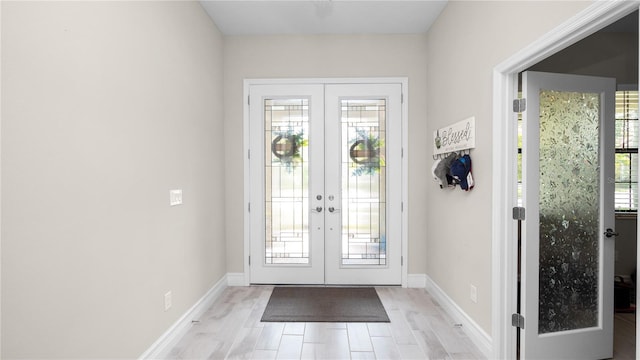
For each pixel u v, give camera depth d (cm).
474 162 221
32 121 113
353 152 333
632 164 312
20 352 110
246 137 330
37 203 115
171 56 213
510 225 191
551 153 191
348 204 334
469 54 227
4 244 105
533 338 188
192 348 212
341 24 309
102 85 147
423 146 327
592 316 200
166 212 206
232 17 292
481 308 212
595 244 199
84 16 136
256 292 315
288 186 335
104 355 149
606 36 294
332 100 330
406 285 329
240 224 333
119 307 160
